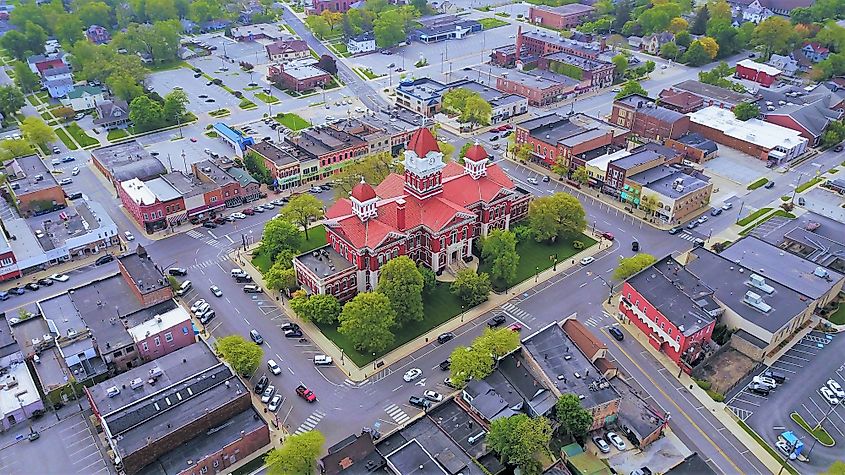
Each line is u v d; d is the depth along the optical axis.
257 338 156.50
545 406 130.88
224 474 123.88
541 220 192.25
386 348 155.00
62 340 146.75
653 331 154.50
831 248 182.62
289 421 135.38
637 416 132.50
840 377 145.00
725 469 124.06
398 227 171.88
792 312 154.50
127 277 165.25
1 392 136.62
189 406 127.50
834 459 126.31
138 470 120.12
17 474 123.75
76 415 137.12
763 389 141.38
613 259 188.50
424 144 171.75
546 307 169.25
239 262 187.62
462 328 162.00
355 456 118.44
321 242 195.50
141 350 145.62
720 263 173.25
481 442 124.69
